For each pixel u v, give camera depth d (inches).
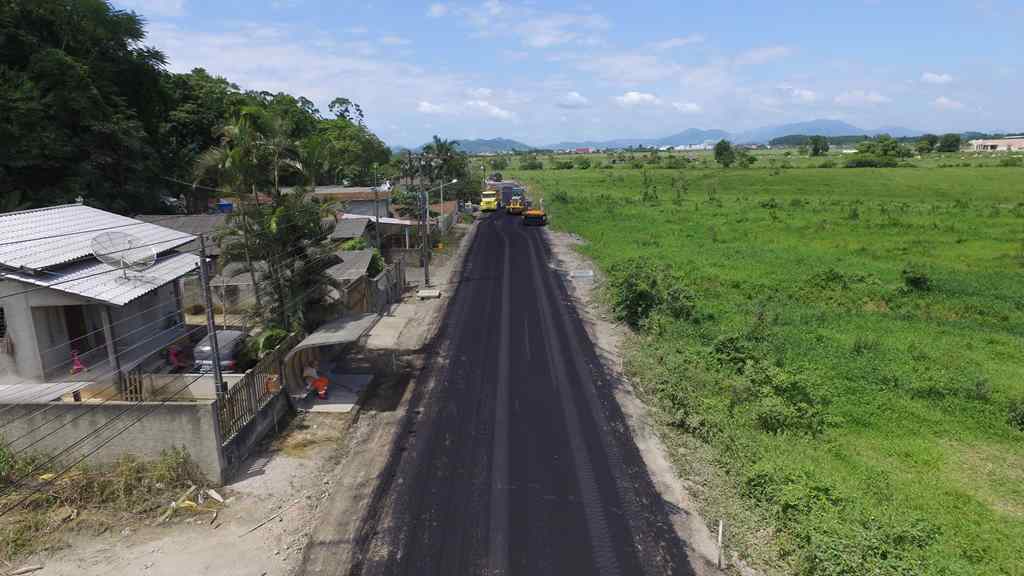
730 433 649.6
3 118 1171.3
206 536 496.7
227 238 845.8
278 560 470.0
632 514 526.9
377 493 560.1
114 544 484.1
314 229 863.1
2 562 457.1
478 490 563.5
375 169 2906.0
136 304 800.9
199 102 2012.8
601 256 1651.1
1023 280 1307.8
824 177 3799.2
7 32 1283.2
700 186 3595.0
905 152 5462.6
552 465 608.1
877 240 1792.6
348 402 754.8
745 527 505.7
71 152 1295.5
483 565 462.3
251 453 628.1
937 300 1182.3
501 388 800.9
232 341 800.9
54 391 645.9
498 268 1561.3
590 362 893.8
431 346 970.7
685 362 844.0
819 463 601.0
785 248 1690.5
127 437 561.3
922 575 415.5
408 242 1763.0
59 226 793.6
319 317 871.7
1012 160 4446.4
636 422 700.7
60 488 529.0
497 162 6924.2
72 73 1310.3
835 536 454.0
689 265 1478.8
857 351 914.1
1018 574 451.8
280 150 852.0
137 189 1472.7
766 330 973.2
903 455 632.4
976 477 596.1
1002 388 778.8
